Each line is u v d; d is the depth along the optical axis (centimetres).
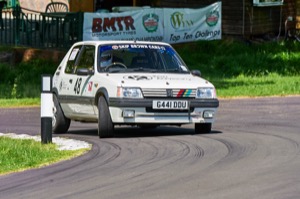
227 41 6694
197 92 2825
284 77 6053
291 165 2144
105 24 6134
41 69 5897
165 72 2986
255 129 3084
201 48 6569
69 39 6084
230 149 2466
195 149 2481
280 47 6788
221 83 5578
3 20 6744
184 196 1784
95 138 2886
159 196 1794
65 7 7162
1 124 3662
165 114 2783
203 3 6856
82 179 2039
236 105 4281
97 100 2894
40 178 2081
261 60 6406
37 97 5103
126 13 6225
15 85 5138
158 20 6394
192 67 6238
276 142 2627
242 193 1802
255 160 2238
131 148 2545
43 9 7381
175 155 2367
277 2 6944
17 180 2067
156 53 3045
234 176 2005
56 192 1892
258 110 3975
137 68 2975
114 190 1883
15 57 6009
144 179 2005
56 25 6138
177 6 6919
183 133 3011
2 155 2411
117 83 2794
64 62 3256
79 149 2542
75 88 3061
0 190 1945
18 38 6241
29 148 2538
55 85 3244
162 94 2780
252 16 6844
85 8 6788
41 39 6197
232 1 6775
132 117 2770
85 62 3081
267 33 7044
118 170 2147
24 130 3381
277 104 4297
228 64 6241
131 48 3041
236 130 3050
